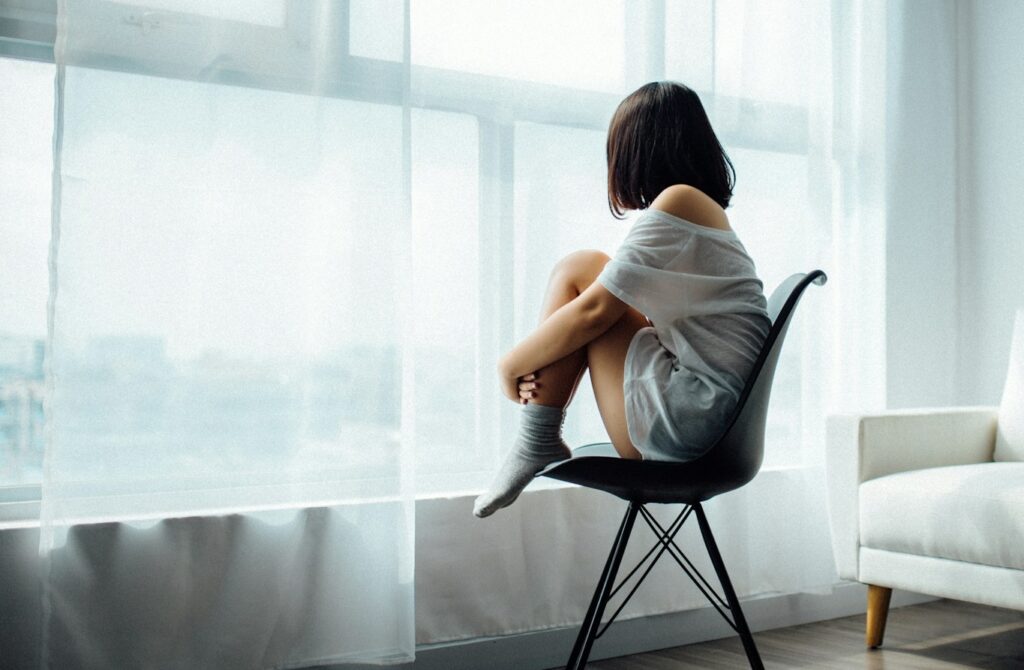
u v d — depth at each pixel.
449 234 2.14
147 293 1.74
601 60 2.36
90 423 1.68
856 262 2.87
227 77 1.83
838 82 2.82
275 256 1.85
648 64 2.42
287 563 1.84
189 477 1.76
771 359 1.57
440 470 2.11
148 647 1.71
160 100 1.77
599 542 2.29
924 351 3.08
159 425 1.74
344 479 1.89
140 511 1.72
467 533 2.11
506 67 2.24
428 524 2.06
